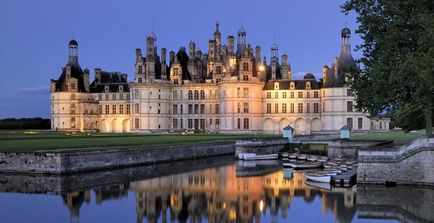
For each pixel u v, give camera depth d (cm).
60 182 5509
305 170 6794
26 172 6019
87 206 4347
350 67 5738
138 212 4134
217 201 4584
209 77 15300
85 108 16288
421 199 4353
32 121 18888
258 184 5509
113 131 16338
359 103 5509
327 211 4088
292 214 4028
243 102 13825
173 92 15225
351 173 5516
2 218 3903
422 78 4450
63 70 16788
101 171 6328
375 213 3962
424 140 4803
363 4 5272
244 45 15100
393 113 5225
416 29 4922
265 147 8894
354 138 9025
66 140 8775
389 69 4838
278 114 14038
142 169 6725
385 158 4962
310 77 14000
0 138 9344
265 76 14712
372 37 5291
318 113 13738
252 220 3869
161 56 15388
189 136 11438
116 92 16238
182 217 3984
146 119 14725
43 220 3856
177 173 6438
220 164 7606
